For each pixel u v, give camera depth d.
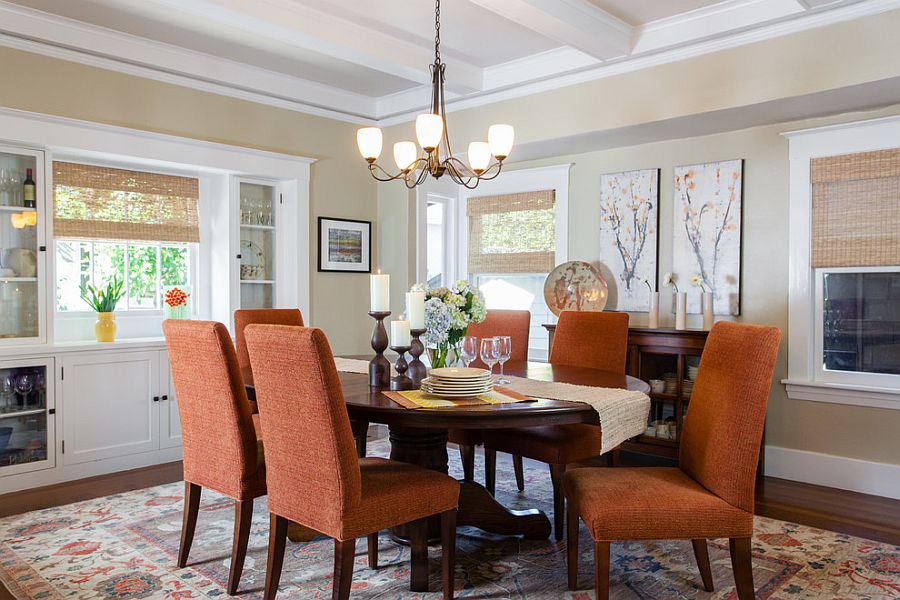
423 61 4.07
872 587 2.41
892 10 3.02
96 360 3.84
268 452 2.15
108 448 3.89
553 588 2.40
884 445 3.55
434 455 2.70
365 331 5.34
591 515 2.05
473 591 2.38
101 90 3.80
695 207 4.21
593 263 4.71
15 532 2.93
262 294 4.76
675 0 3.36
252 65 4.36
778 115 3.67
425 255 5.30
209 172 4.48
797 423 3.84
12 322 3.59
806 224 3.77
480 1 3.04
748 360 2.05
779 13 3.23
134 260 4.42
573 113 4.16
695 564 2.63
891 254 3.49
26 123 3.50
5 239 3.56
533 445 2.88
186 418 2.52
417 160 3.25
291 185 4.80
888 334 3.58
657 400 4.13
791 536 2.92
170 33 3.78
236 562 2.33
